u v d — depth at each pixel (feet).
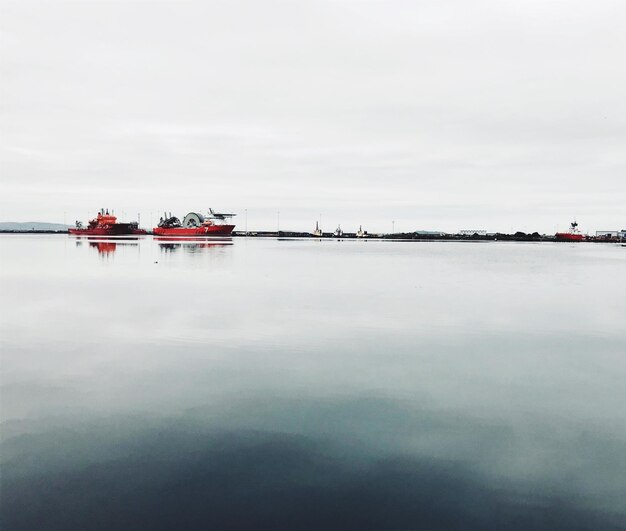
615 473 23.40
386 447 25.68
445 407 31.40
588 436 27.43
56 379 36.42
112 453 24.85
